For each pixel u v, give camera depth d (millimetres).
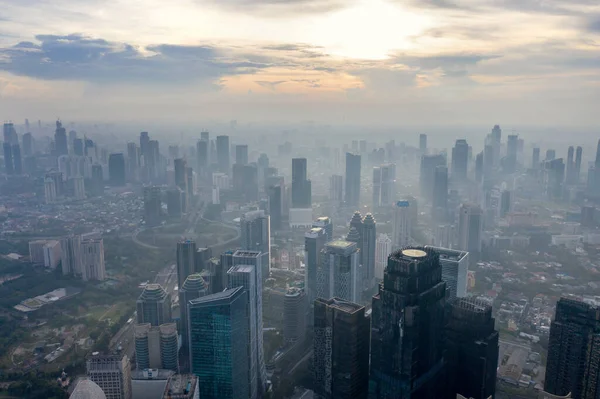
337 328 182125
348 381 182625
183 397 159000
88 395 158375
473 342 182375
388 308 171875
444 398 191875
